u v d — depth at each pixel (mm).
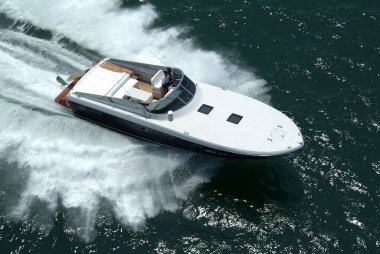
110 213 22406
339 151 24344
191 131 23125
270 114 23766
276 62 28656
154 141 24562
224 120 23500
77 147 24859
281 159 24234
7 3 31719
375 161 23906
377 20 30672
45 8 31453
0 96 26719
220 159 24328
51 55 28984
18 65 28359
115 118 24469
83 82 25391
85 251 21281
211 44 29781
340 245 21172
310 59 28672
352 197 22688
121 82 25406
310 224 21906
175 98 23797
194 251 21203
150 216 22328
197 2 32281
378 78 27609
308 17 30953
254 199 22859
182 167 24000
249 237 21609
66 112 26312
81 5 31844
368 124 25422
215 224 22062
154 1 32500
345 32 30062
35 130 25516
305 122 25609
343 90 27078
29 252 21312
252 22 30906
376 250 20938
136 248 21344
